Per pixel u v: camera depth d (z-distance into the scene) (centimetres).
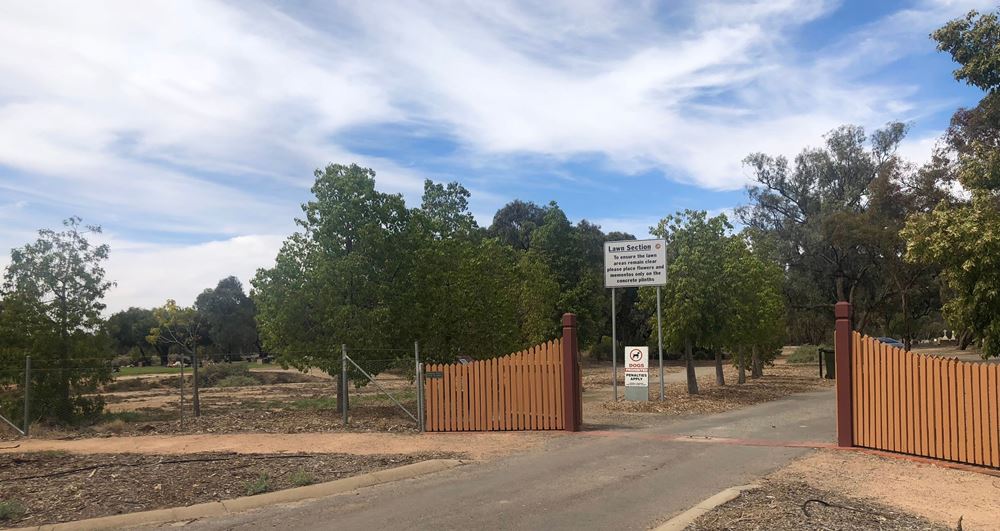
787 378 2983
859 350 1123
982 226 1262
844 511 721
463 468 995
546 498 797
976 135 2817
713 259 2066
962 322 1321
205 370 3969
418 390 1355
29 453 1126
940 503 768
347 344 1661
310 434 1321
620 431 1330
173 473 944
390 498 818
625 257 1908
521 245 5409
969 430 972
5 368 1503
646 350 1866
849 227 4175
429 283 1794
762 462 999
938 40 1557
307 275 1695
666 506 750
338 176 1752
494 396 1348
